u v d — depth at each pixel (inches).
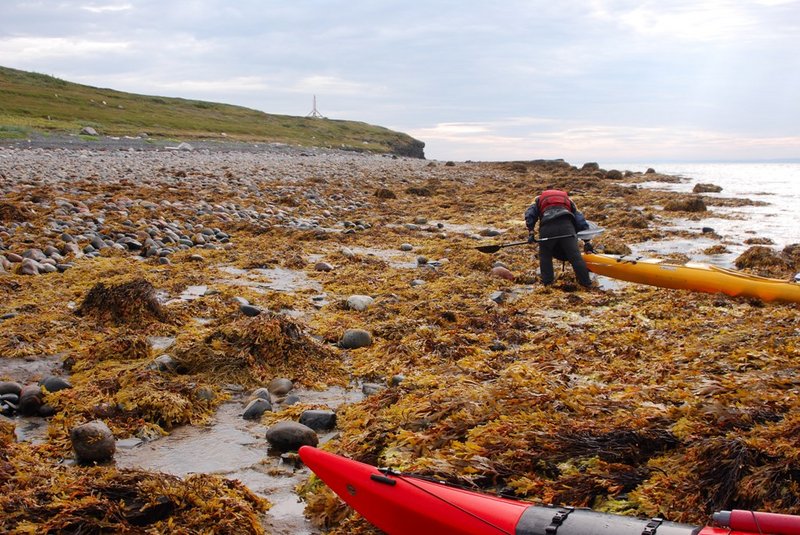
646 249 703.7
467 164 2696.9
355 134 4407.0
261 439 243.1
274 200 962.7
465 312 411.2
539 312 426.9
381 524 167.3
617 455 191.6
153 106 3570.4
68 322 361.1
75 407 255.8
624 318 404.8
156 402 255.9
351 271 530.9
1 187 879.1
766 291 429.1
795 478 165.0
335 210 928.9
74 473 206.1
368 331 368.5
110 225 659.4
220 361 303.3
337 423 254.5
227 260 559.8
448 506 159.3
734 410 202.7
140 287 377.7
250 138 2974.9
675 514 163.8
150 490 183.6
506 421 217.2
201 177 1195.9
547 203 494.6
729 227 893.8
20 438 238.2
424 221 846.5
